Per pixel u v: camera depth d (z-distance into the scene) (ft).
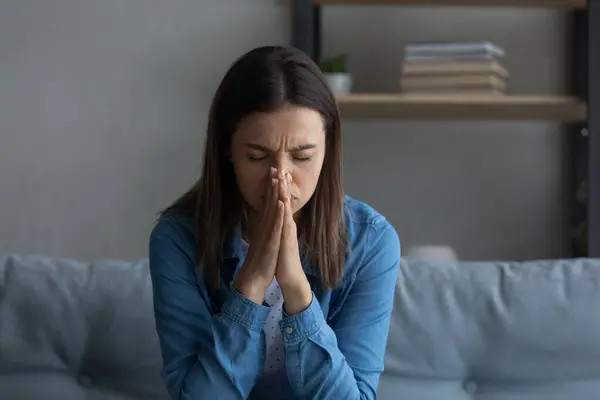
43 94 7.81
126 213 7.86
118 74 7.80
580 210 7.41
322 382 3.58
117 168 7.84
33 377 4.77
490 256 7.77
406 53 6.97
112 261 5.12
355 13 7.75
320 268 3.75
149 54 7.78
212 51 7.76
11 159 7.86
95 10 7.78
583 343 4.71
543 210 7.73
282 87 3.26
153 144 7.81
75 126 7.83
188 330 3.72
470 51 6.82
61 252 7.90
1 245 7.89
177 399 3.66
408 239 7.79
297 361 3.59
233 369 3.55
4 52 7.80
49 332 4.78
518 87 7.70
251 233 3.77
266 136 3.27
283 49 3.44
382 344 3.88
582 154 7.48
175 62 7.79
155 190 7.83
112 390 4.79
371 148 7.77
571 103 6.77
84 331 4.79
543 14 7.66
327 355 3.57
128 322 4.80
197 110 7.79
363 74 7.76
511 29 7.69
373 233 3.91
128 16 7.77
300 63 3.38
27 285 4.85
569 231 7.68
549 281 4.88
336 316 3.88
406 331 4.79
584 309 4.75
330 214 3.71
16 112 7.83
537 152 7.73
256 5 7.75
